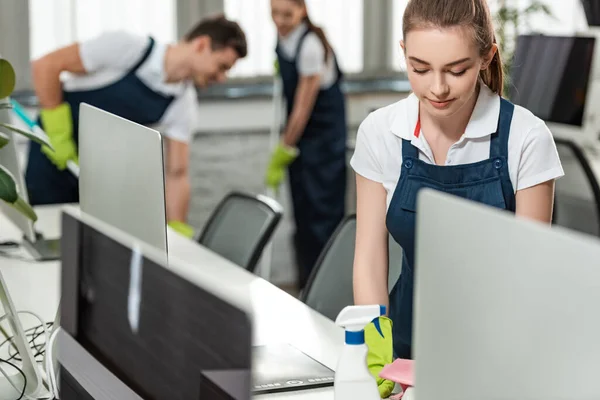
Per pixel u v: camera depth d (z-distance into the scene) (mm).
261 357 2291
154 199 2139
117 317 1460
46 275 3041
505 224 1156
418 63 1936
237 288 2861
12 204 2230
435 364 1302
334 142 5129
